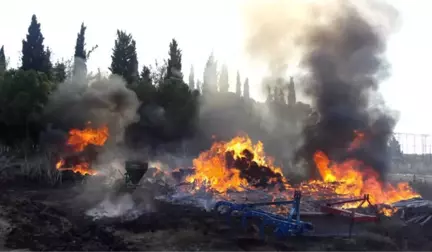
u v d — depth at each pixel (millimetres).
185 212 17344
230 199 19094
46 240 12945
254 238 14539
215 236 14859
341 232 16406
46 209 16766
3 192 21000
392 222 17484
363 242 15289
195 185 22172
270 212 16938
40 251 12039
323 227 16375
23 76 27469
